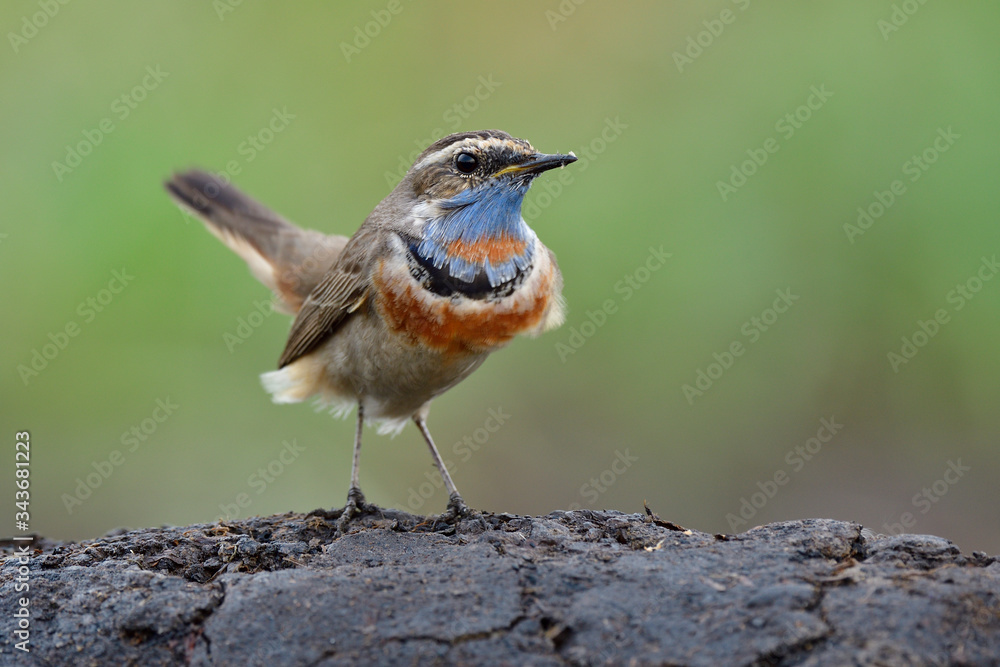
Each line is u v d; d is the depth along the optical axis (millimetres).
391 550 6945
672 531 6910
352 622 5750
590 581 6000
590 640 5500
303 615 5832
